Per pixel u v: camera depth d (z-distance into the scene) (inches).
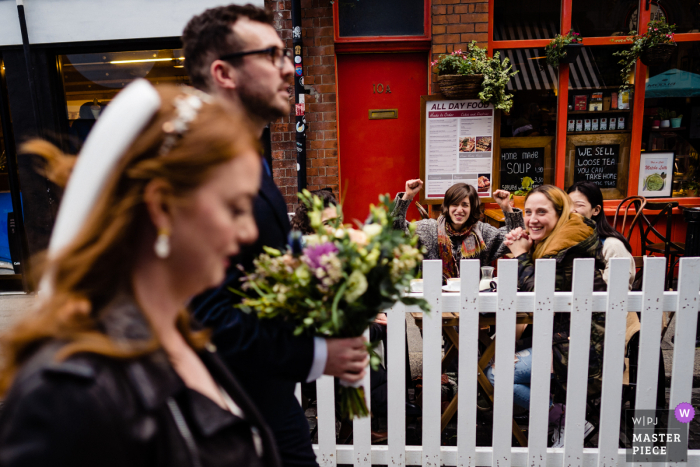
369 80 228.5
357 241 51.6
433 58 220.2
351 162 233.3
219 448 30.8
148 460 26.9
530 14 227.3
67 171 30.4
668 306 92.4
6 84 220.8
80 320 26.6
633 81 230.5
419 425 124.7
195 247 28.9
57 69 221.9
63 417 23.5
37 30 212.4
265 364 51.5
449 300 94.8
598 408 112.2
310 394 108.5
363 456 99.5
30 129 220.4
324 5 213.8
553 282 92.0
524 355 110.1
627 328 110.3
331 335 54.4
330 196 118.6
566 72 226.7
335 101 221.1
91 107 225.9
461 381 95.7
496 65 211.5
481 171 220.5
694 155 236.5
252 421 36.7
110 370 25.9
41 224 223.8
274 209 56.2
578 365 93.7
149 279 29.5
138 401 26.6
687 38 229.5
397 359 96.2
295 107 217.8
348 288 49.9
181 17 211.3
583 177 236.1
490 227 148.0
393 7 220.8
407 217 237.5
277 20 215.0
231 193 28.9
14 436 23.2
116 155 26.5
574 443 96.2
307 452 65.5
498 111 216.1
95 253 26.3
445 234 145.8
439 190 222.4
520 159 232.2
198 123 28.2
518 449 97.9
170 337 32.0
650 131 235.8
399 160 233.3
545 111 230.5
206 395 32.6
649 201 234.1
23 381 24.3
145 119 27.1
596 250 111.7
